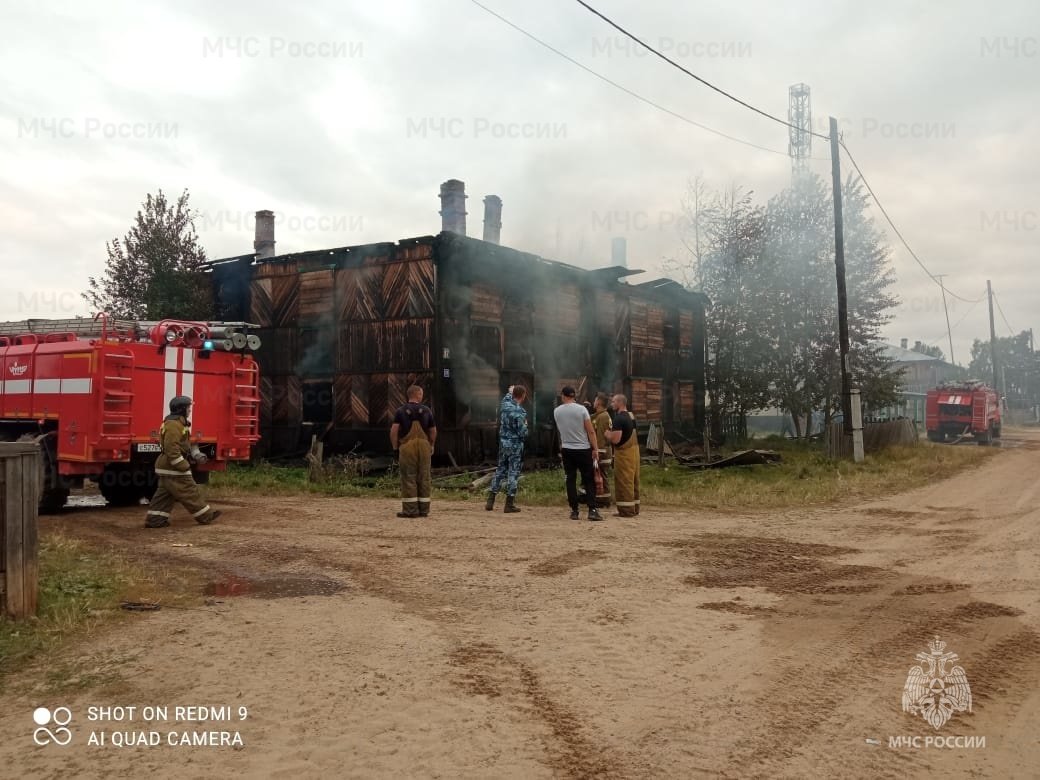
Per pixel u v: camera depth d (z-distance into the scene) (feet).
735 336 92.32
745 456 57.77
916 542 28.99
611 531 30.89
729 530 31.53
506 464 36.70
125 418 34.50
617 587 21.52
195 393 37.47
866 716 12.86
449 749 11.51
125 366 34.73
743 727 12.40
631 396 78.07
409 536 29.40
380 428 56.65
